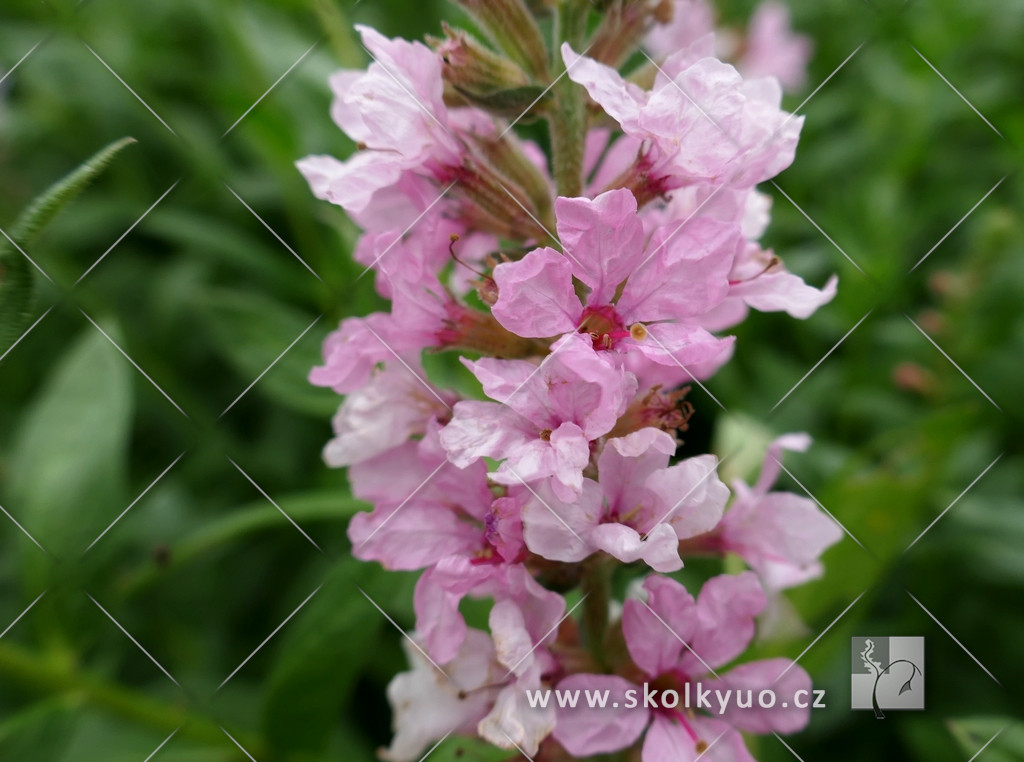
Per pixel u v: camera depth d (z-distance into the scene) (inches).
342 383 4.8
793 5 9.4
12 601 7.4
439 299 4.7
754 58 9.4
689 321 4.4
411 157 4.6
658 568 4.3
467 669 4.8
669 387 4.8
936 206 8.4
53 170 9.4
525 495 4.4
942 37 8.5
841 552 5.8
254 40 7.8
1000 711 5.8
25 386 8.2
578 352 4.2
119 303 8.9
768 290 4.8
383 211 4.8
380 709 6.7
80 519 6.2
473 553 4.6
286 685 5.7
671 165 4.5
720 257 4.3
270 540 7.4
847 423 7.5
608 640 4.8
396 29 6.7
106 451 6.2
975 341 8.0
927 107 8.6
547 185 4.9
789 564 5.0
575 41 4.8
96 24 8.6
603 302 4.4
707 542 5.0
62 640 6.2
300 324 7.0
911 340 7.9
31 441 6.3
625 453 4.4
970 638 6.1
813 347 7.6
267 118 7.4
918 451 6.6
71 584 6.2
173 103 9.4
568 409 4.3
